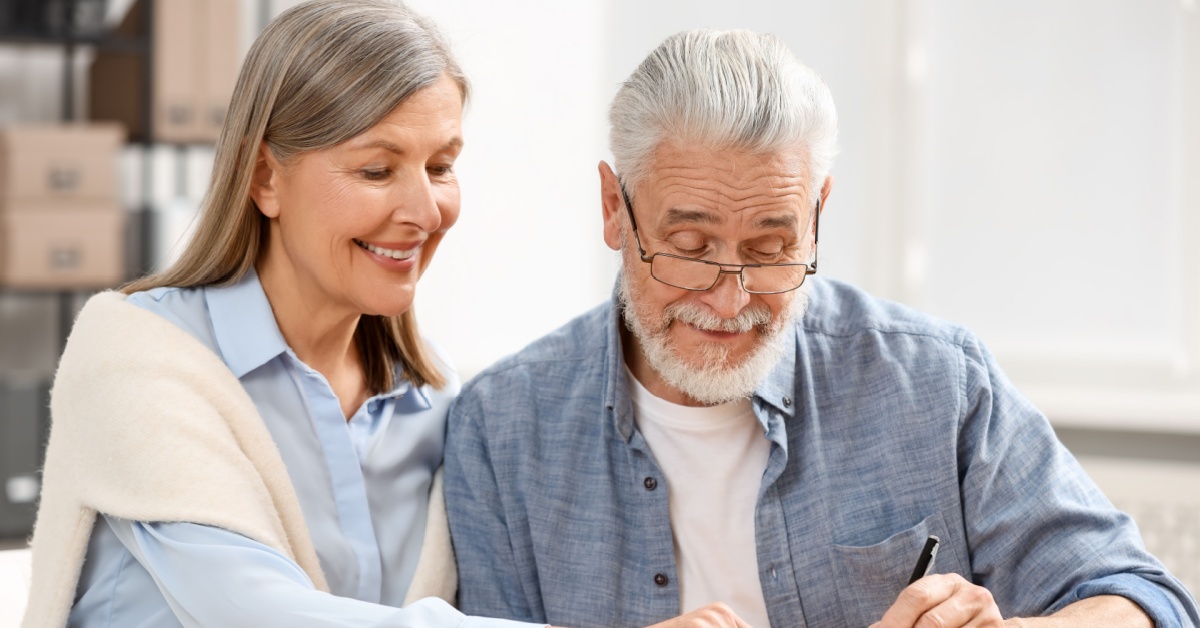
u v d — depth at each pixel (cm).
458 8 336
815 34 339
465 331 345
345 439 151
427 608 127
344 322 152
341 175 140
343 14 141
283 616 126
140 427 135
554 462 160
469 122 340
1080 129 321
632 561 155
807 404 158
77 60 416
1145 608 139
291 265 148
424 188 142
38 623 137
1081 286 323
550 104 345
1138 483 293
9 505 328
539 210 347
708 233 142
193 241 150
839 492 155
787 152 140
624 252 152
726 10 345
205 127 351
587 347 167
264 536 133
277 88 140
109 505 134
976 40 328
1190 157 312
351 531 150
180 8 347
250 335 147
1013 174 328
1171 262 316
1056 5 321
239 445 140
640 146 145
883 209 338
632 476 156
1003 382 159
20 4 363
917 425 154
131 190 403
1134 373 319
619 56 351
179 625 138
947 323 163
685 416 156
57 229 342
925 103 333
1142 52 315
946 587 132
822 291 168
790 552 153
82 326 145
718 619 125
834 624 153
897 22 334
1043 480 152
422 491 161
